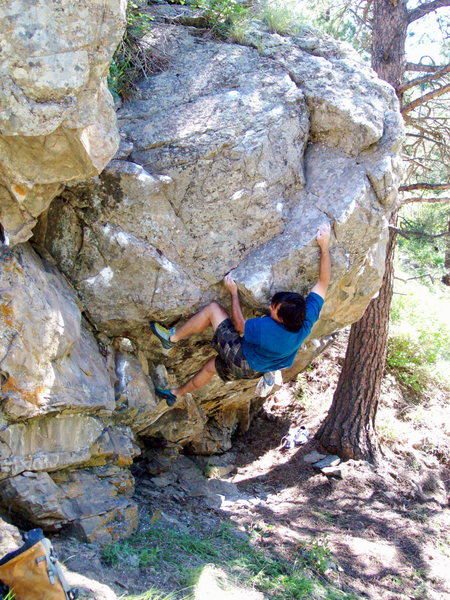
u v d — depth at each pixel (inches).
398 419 367.2
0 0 126.7
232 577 186.5
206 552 199.0
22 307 159.0
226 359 188.9
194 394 246.1
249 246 192.5
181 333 195.6
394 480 305.4
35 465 165.3
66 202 183.5
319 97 198.5
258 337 179.8
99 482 192.1
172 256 188.9
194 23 219.1
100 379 187.3
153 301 190.4
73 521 176.9
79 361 181.3
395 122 202.1
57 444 172.6
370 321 316.2
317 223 188.9
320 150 203.2
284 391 362.6
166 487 253.4
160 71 201.3
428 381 403.9
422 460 330.3
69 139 144.2
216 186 186.9
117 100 191.0
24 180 150.3
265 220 191.6
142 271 187.8
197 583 171.6
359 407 316.5
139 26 197.9
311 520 256.7
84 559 164.7
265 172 189.6
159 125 187.3
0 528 148.6
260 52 206.5
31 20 129.2
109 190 181.0
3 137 140.2
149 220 184.4
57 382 167.9
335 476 297.7
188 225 188.4
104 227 183.9
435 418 372.2
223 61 202.5
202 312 193.3
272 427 333.7
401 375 401.1
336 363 384.8
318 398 360.8
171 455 258.1
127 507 193.5
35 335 161.3
